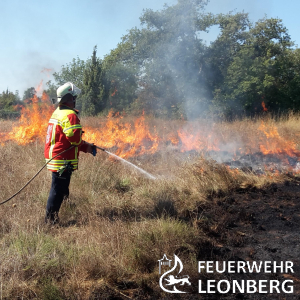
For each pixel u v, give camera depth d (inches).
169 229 148.7
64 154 169.2
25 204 185.5
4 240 147.6
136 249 132.5
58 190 170.2
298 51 994.1
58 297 110.5
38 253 131.6
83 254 132.2
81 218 173.6
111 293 114.8
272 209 189.0
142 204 189.0
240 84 875.4
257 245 149.1
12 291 113.3
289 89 892.6
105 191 209.3
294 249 144.4
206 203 196.9
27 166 242.5
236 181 228.8
